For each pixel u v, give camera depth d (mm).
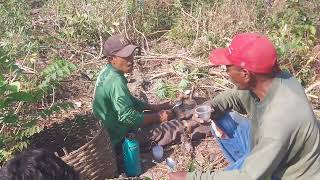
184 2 7219
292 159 2924
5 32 6125
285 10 6410
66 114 5105
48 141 4480
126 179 4070
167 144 4680
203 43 6246
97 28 6594
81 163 3854
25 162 1928
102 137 4027
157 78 5828
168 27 6914
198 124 4762
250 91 2988
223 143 3994
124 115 4348
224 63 2857
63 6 7082
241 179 2818
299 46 5758
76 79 5754
